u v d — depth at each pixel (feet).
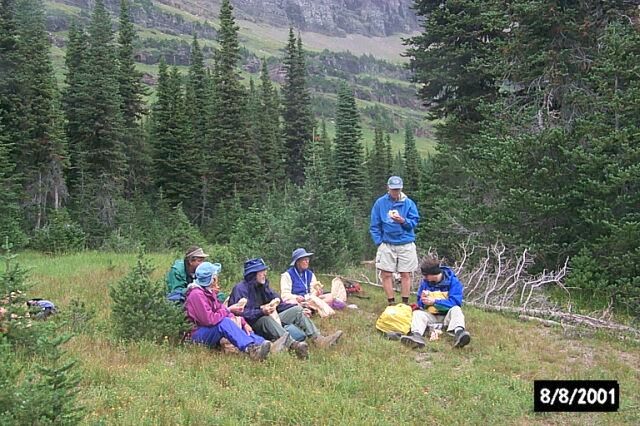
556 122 44.21
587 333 29.37
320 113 467.11
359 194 144.97
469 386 21.22
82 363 20.04
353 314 32.04
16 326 21.07
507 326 30.81
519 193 38.99
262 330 25.61
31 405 11.94
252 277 26.76
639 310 33.53
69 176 119.44
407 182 131.03
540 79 46.93
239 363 22.00
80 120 118.21
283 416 17.22
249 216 55.67
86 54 133.69
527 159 40.96
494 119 47.50
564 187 39.22
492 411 19.30
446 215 49.03
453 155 54.65
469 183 51.88
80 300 33.50
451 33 57.77
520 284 38.52
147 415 16.44
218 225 123.44
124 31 141.90
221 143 143.54
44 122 102.94
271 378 20.65
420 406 19.26
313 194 44.14
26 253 78.59
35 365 14.70
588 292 36.83
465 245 44.78
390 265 32.78
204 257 27.35
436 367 23.50
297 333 25.62
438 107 62.28
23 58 100.89
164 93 145.38
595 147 37.70
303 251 32.55
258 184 146.41
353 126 145.38
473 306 35.65
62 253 78.69
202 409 16.93
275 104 173.27
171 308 24.67
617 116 37.58
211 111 147.43
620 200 35.76
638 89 36.11
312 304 31.04
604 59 39.96
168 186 141.59
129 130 133.49
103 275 43.91
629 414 19.58
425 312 28.40
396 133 513.86
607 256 36.29
